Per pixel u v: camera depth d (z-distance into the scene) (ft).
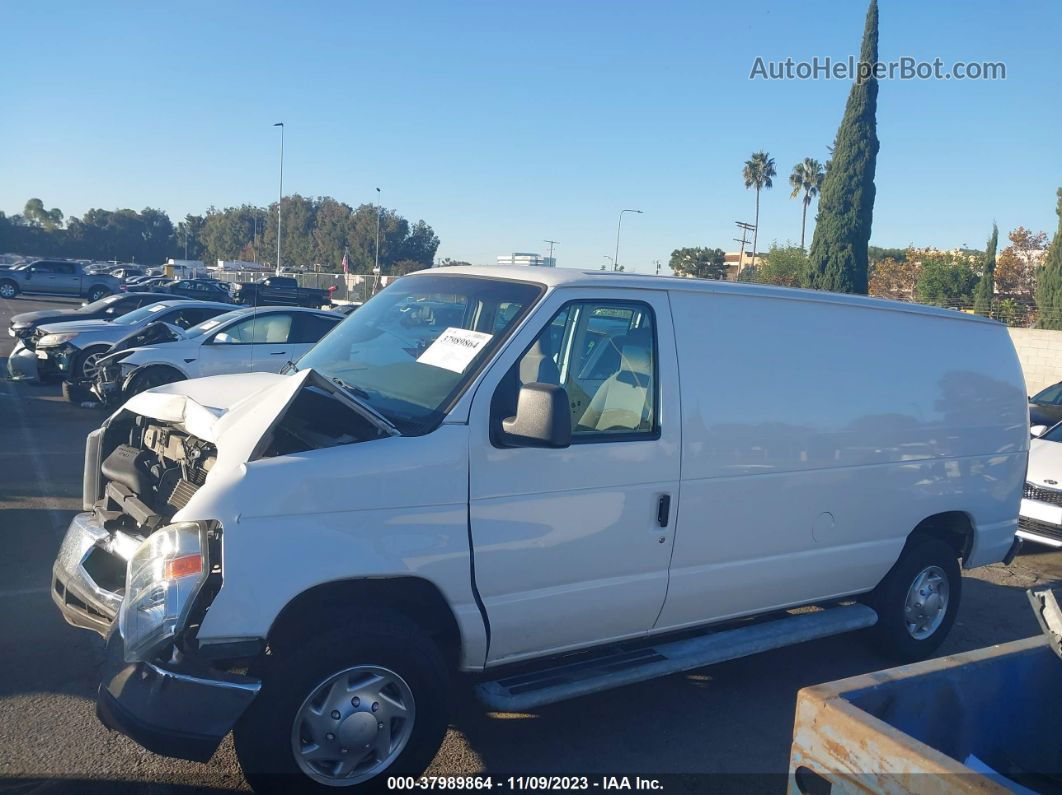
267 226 285.23
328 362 13.84
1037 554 27.66
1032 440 29.01
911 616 17.39
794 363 14.88
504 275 13.53
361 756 10.78
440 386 12.04
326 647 10.36
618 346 13.15
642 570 13.21
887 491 16.14
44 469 29.27
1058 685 9.07
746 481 14.17
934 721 8.20
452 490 11.35
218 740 9.74
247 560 10.00
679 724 14.46
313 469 10.50
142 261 382.22
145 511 12.18
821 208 110.73
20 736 12.68
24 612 17.11
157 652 9.94
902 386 16.35
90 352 46.98
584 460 12.44
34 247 351.05
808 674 16.88
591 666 12.94
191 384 14.25
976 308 103.55
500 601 11.89
